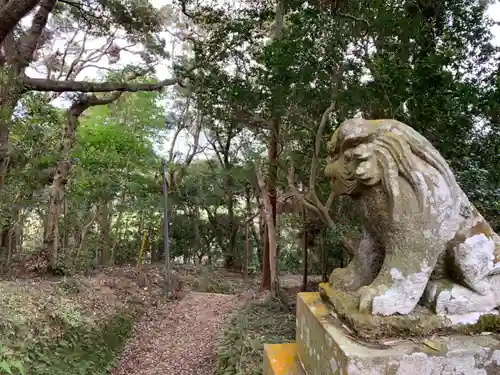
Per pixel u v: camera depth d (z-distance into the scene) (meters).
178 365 5.57
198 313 7.64
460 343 1.54
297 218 9.10
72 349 4.98
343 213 6.20
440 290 1.65
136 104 10.25
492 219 3.69
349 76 5.37
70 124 8.06
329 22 5.18
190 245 12.49
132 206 9.49
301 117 5.78
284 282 10.35
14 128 6.88
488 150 4.25
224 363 5.08
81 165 8.55
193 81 7.79
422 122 4.15
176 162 11.61
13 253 7.91
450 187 1.65
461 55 4.48
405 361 1.47
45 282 6.76
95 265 9.19
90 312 6.19
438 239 1.61
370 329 1.57
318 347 1.85
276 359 2.28
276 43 5.48
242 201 14.99
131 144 9.12
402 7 4.73
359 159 1.74
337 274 2.11
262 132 7.07
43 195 7.36
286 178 7.14
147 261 11.99
